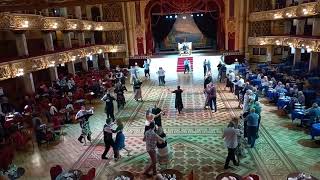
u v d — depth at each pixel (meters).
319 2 17.89
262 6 29.77
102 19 31.45
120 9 31.25
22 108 15.34
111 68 30.81
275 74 20.11
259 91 17.30
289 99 13.47
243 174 8.50
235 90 16.84
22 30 16.95
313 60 20.38
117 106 16.06
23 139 10.87
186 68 25.38
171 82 22.11
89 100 17.28
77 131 12.87
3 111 14.98
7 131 11.79
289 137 10.97
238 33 30.86
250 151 9.91
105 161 9.77
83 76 22.44
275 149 10.01
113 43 31.97
